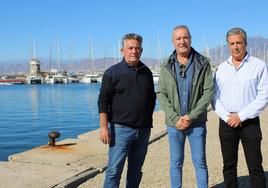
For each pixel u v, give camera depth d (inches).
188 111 219.1
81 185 271.4
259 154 217.0
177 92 219.6
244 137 217.9
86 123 904.9
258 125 217.5
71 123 905.5
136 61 213.8
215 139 454.6
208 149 394.0
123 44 215.0
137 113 214.8
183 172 301.6
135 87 214.1
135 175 226.1
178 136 223.0
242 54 215.8
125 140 215.2
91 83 4328.3
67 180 269.4
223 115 217.6
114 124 215.9
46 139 669.9
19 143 629.6
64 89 2955.2
